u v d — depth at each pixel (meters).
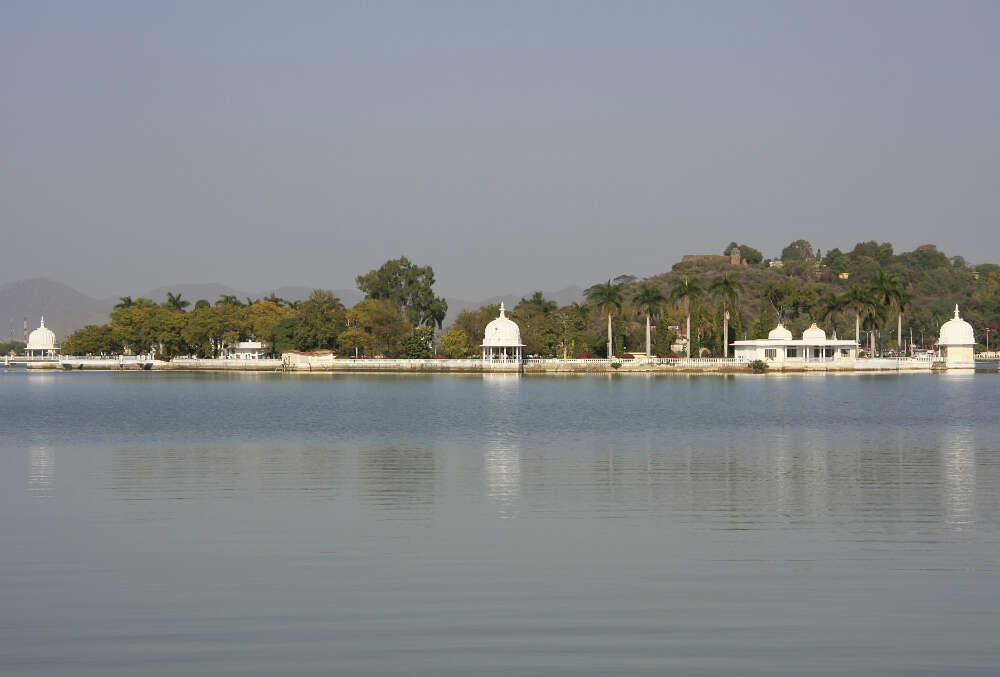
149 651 22.42
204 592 26.81
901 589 27.09
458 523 36.16
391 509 39.03
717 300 195.75
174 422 85.12
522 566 29.61
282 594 26.62
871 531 34.75
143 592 26.84
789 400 114.94
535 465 52.81
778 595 26.52
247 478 47.84
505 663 21.66
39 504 40.19
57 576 28.50
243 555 31.00
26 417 92.06
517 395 128.75
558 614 24.88
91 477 48.19
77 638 23.25
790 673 21.14
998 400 114.44
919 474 48.97
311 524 35.94
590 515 37.75
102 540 33.22
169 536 33.81
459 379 183.25
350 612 25.03
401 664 21.61
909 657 22.00
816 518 37.12
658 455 57.53
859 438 68.12
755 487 44.69
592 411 97.38
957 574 28.67
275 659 21.92
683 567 29.50
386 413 95.81
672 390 139.25
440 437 69.69
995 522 36.31
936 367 199.12
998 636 23.28
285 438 69.19
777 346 191.38
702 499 41.41
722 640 23.03
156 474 49.34
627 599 26.12
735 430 74.81
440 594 26.61
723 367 186.75
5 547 32.16
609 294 188.50
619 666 21.48
